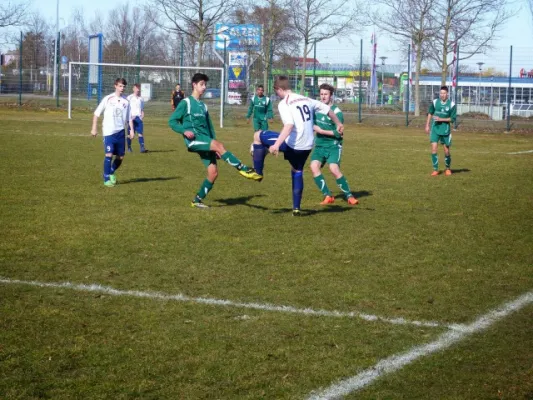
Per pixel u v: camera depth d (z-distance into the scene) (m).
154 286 5.90
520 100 49.28
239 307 5.39
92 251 7.05
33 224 8.30
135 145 20.80
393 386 4.02
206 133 9.66
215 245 7.45
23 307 5.27
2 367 4.16
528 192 12.21
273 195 11.27
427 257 7.11
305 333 4.85
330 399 3.83
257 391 3.91
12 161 14.87
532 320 5.20
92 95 38.47
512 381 4.10
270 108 20.69
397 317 5.23
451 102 14.59
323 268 6.60
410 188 12.58
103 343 4.59
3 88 44.75
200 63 40.44
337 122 9.55
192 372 4.16
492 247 7.62
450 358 4.45
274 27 42.44
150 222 8.66
